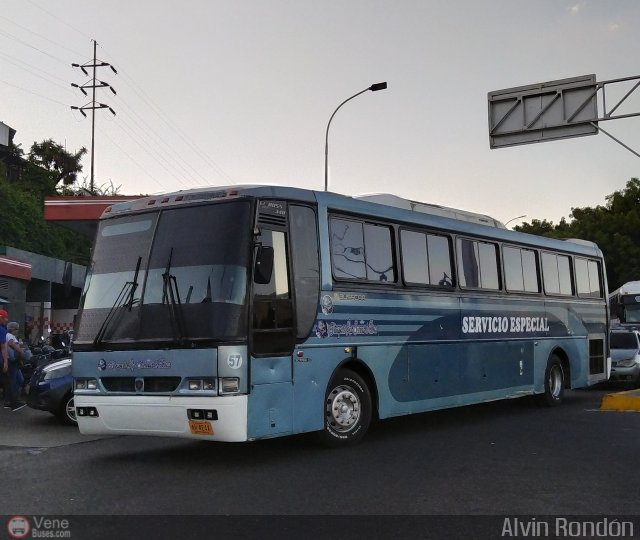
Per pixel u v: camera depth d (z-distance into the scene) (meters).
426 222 11.75
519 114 23.05
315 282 9.41
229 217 8.66
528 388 14.05
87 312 9.13
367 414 10.08
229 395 8.09
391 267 10.86
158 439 10.76
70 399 12.34
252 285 8.46
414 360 11.09
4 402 15.29
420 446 9.88
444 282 11.97
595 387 21.41
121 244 9.26
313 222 9.56
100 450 9.85
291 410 8.84
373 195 11.27
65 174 58.78
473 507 6.52
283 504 6.66
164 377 8.41
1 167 47.09
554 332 15.07
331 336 9.55
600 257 17.38
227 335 8.16
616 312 30.86
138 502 6.80
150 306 8.66
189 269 8.59
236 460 8.94
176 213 9.02
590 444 9.95
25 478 7.96
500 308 13.34
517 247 14.14
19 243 40.84
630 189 63.78
